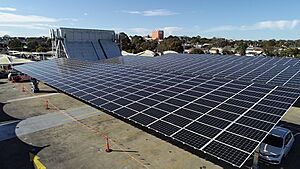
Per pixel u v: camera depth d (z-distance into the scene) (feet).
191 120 34.01
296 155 44.83
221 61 123.85
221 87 49.55
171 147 48.49
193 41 633.61
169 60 137.69
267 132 28.81
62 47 165.17
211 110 36.94
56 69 96.37
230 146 26.50
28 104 83.41
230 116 34.12
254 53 315.58
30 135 55.83
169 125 33.17
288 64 102.94
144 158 44.06
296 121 63.57
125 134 55.67
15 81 131.03
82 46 172.76
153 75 69.92
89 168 41.04
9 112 73.92
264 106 36.50
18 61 183.73
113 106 43.50
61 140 52.80
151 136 54.19
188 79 60.39
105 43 192.03
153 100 44.50
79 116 69.67
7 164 42.83
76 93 55.77
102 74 77.36
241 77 78.84
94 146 49.47
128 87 56.49
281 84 66.23
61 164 42.45
